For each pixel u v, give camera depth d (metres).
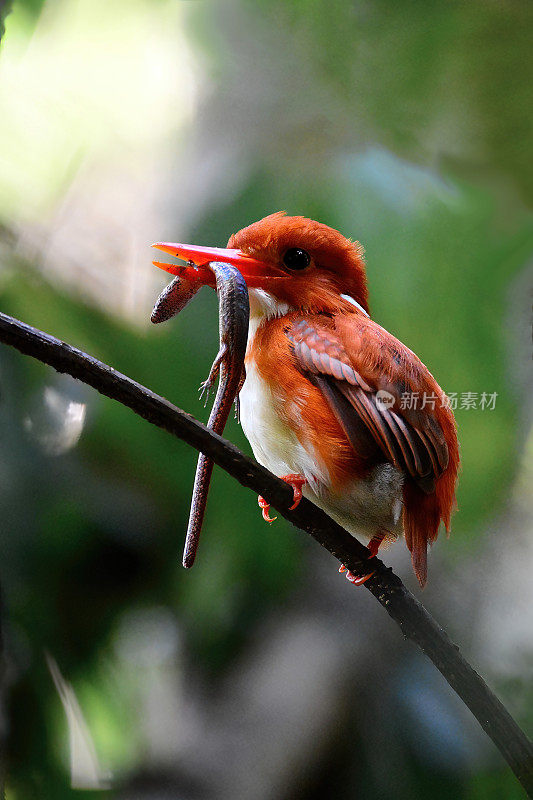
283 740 2.40
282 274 2.29
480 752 2.39
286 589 2.39
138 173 2.42
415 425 2.26
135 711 2.39
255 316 2.29
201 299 2.37
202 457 2.21
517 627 2.41
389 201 2.37
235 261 2.29
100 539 2.38
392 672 2.41
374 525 2.27
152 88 2.43
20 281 2.38
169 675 2.40
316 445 2.27
